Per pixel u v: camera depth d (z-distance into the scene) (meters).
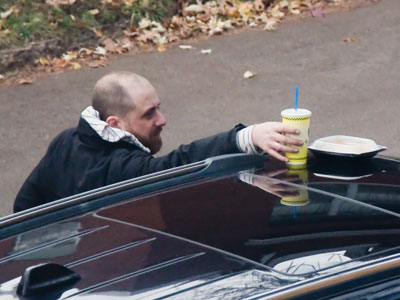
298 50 35.88
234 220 9.75
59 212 10.88
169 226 9.86
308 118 12.06
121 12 37.50
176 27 37.75
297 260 8.60
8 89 33.06
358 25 37.91
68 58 34.88
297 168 11.77
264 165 11.96
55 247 9.74
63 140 14.43
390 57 34.94
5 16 36.06
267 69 34.34
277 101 31.78
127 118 14.32
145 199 10.92
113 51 35.81
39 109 31.61
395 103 31.12
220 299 7.99
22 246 9.96
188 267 8.66
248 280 8.27
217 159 11.84
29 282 8.42
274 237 9.16
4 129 30.27
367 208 9.84
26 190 14.76
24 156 28.56
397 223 9.38
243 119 30.55
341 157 11.82
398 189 10.59
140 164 13.45
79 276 8.71
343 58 35.03
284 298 7.89
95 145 13.93
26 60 34.53
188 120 30.56
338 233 9.17
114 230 10.01
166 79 33.78
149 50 36.19
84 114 14.12
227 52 35.88
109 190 11.25
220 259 8.77
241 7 39.00
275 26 38.12
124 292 8.29
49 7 36.94
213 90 32.81
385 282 8.35
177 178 11.55
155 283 8.41
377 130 29.14
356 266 8.38
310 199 10.27
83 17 36.78
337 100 31.58
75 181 14.03
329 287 8.09
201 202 10.52
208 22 38.31
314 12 39.16
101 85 14.48
